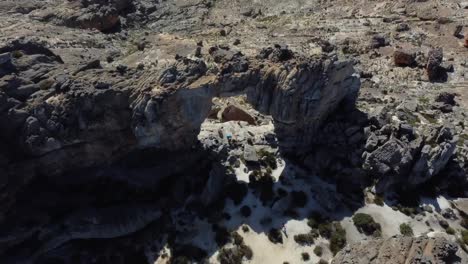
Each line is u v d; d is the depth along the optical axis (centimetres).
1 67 5762
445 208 6128
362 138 6488
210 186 6100
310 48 8512
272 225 5906
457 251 4888
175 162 6372
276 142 6794
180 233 5912
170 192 6231
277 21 10625
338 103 6756
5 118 5525
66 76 5856
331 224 5862
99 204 6012
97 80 5797
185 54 7269
